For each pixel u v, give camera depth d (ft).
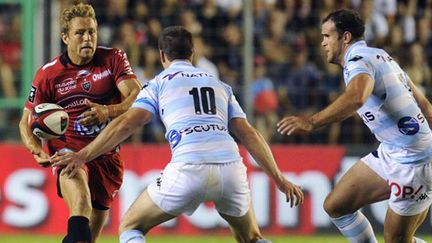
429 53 162.50
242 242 82.58
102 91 89.15
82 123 83.46
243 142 80.18
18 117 153.58
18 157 144.25
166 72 81.05
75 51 86.94
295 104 157.17
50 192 143.95
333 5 161.79
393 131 85.71
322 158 147.64
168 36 82.02
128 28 156.56
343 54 85.56
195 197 78.18
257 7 159.43
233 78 156.46
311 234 145.89
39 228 143.74
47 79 88.22
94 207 92.53
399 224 87.81
